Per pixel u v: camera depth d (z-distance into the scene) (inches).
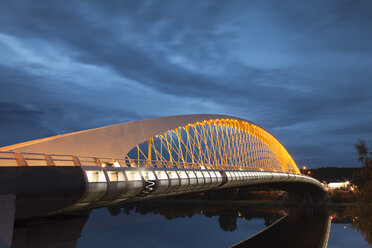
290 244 2181.3
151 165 1306.6
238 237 2719.0
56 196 760.3
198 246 2393.0
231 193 5629.9
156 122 1654.8
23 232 859.4
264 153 3900.1
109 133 1326.3
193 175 1453.0
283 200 5565.9
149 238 2694.4
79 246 2333.9
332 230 2837.1
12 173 674.2
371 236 1085.8
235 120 3009.4
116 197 991.6
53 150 1073.5
